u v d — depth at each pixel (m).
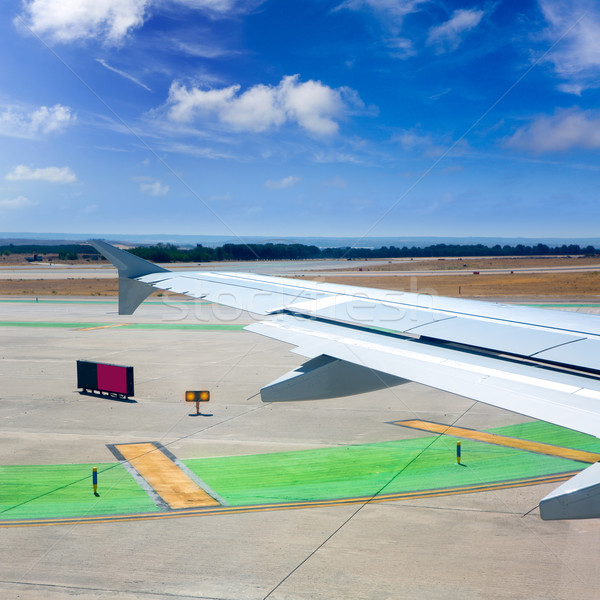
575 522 12.98
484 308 9.80
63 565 11.16
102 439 19.77
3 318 55.28
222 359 34.59
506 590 10.08
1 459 17.66
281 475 16.19
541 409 5.41
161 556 11.51
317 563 11.18
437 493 14.74
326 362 8.40
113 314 58.56
